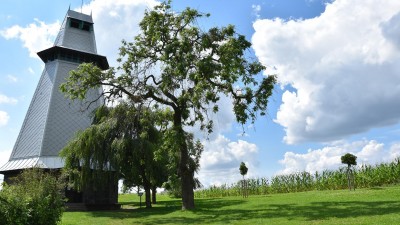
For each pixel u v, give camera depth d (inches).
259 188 1752.0
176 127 1017.5
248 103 1038.4
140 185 1487.5
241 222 660.1
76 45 2167.8
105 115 1457.9
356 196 975.6
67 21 2192.4
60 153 1448.1
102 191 1620.3
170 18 1027.3
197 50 971.3
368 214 619.2
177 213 989.2
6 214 551.8
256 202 1096.8
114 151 1346.0
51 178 674.2
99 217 1026.7
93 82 1080.2
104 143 1384.1
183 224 716.7
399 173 1333.7
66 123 1936.5
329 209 740.7
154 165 1365.7
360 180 1396.4
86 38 2233.0
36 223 602.5
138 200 2271.2
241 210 893.8
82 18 2235.5
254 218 705.0
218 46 983.6
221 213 868.6
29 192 619.8
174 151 1051.3
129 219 929.5
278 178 1710.1
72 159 1423.5
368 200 863.7
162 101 1073.5
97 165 1378.0
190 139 1438.2
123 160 1360.7
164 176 1416.1
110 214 1132.5
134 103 1098.7
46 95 1988.2
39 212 604.7
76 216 1083.9
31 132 1942.7
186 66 933.8
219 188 2011.6
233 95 1064.8
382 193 978.7
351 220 560.7
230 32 984.3
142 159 1344.7
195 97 941.8
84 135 1396.4
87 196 1587.1
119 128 1381.6
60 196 669.9
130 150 1359.5
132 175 1378.0
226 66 929.5
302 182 1643.7
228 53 933.8
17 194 585.3
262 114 1043.3
